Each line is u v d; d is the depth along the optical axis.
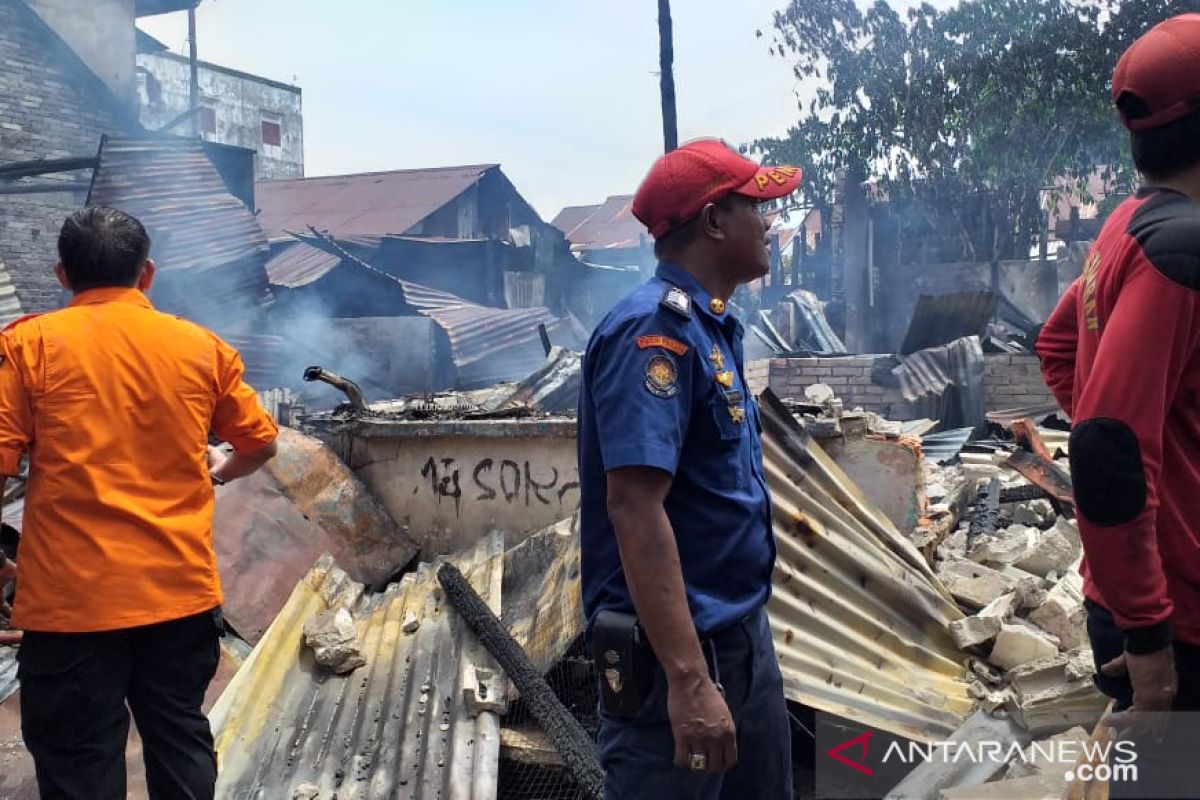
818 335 15.95
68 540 2.64
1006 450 7.89
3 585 2.87
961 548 5.23
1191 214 1.73
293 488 4.91
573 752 3.32
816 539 4.06
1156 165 1.84
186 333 2.88
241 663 4.02
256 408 3.05
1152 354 1.68
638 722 1.99
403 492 5.21
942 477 6.23
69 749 2.66
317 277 17.44
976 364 10.52
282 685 3.78
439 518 5.18
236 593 4.39
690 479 2.01
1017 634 3.96
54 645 2.64
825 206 21.48
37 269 15.51
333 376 5.41
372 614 4.41
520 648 3.81
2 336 2.70
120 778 2.72
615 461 1.88
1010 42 18.44
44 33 15.99
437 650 3.99
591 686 3.80
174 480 2.79
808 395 9.87
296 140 43.97
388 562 4.92
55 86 16.19
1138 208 1.83
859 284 19.31
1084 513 1.73
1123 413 1.69
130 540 2.68
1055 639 4.02
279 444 5.00
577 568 4.07
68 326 2.72
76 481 2.66
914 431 9.29
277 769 3.36
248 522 4.67
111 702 2.68
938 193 20.34
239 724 3.50
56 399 2.66
